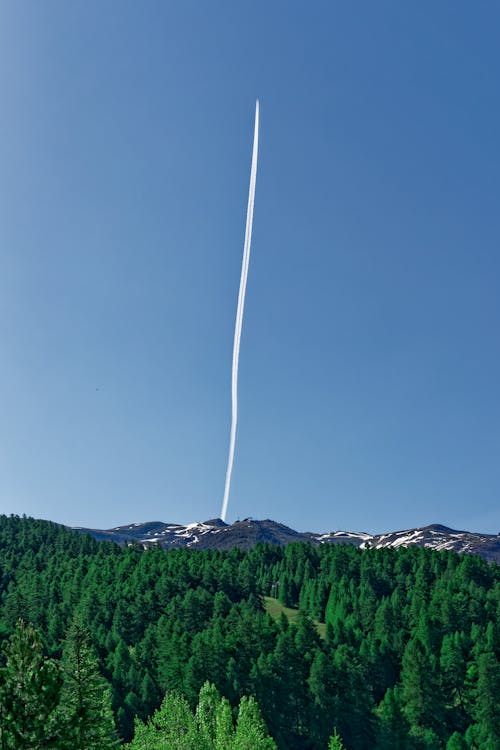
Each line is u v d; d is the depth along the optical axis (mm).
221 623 166375
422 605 179000
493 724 120062
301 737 126000
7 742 37125
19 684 38406
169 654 134500
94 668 50812
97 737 45344
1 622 171375
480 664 128250
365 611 183875
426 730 121250
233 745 70562
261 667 130125
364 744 121500
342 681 129250
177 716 74438
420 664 131000
